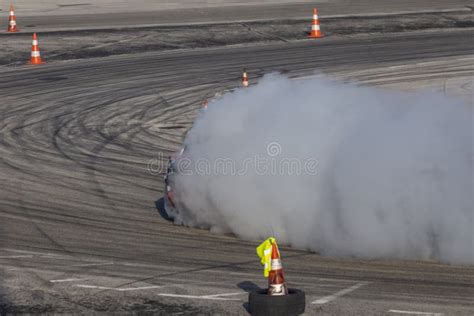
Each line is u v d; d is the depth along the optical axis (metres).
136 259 22.72
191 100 45.25
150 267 21.94
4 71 53.59
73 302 19.16
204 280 20.78
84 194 29.91
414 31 64.56
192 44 60.44
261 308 17.89
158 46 59.81
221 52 57.69
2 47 59.22
